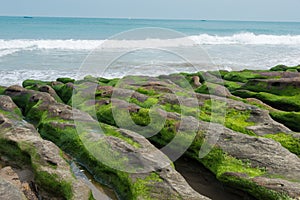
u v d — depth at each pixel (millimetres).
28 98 17016
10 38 61156
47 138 12859
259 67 34562
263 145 10547
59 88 19250
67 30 81750
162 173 9289
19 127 11930
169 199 8219
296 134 11695
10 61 34500
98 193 9477
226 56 42375
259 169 9570
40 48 46062
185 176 10719
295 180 8773
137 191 8625
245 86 19859
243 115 13531
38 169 9477
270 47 57844
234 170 9680
